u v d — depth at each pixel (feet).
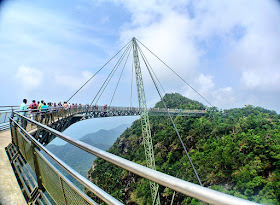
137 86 131.13
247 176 187.11
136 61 135.85
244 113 359.87
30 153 11.10
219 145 253.65
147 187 148.87
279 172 183.52
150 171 3.53
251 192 171.73
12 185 12.22
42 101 47.70
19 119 21.07
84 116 114.21
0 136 29.12
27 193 11.35
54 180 7.87
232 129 292.40
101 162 187.21
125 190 160.86
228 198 2.32
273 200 151.53
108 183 167.02
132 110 180.86
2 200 10.23
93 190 4.88
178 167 235.81
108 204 4.36
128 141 341.00
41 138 43.27
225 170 208.03
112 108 153.38
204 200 2.57
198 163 226.79
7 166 15.70
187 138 291.99
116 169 179.01
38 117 39.32
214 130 293.02
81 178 5.49
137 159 252.01
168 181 3.11
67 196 6.77
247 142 238.27
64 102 77.71
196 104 397.60
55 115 58.08
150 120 402.52
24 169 13.35
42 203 9.50
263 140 233.35
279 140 223.71
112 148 352.49
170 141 306.55
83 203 5.64
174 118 354.33
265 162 203.72
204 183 202.80
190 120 329.11
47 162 8.17
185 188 2.83
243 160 214.28
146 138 123.85
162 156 276.21
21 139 14.44
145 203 139.64
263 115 335.67
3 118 37.11
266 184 173.06
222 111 384.06
